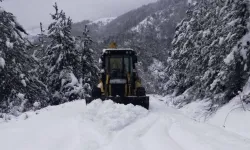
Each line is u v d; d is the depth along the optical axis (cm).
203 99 1908
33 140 641
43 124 827
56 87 2308
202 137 687
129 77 1266
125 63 1335
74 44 2375
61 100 2264
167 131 764
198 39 2359
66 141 637
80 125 802
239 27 1343
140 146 613
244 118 1107
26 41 1639
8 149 582
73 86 2238
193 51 2480
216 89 1466
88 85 2306
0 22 1529
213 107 1503
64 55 2284
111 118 863
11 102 1516
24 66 1625
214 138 685
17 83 1566
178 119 952
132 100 1173
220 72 1420
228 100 1433
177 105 2272
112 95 1252
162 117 992
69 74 2272
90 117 912
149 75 6044
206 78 1681
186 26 3206
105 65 1338
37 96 1675
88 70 2478
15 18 1606
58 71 2308
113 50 1340
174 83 3108
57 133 705
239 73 1355
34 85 1672
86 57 2462
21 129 761
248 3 1336
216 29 1595
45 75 2298
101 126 796
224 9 1471
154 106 1345
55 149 577
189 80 2450
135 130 767
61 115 993
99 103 1048
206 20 2177
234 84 1387
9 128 787
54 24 2342
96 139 661
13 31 1560
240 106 1246
